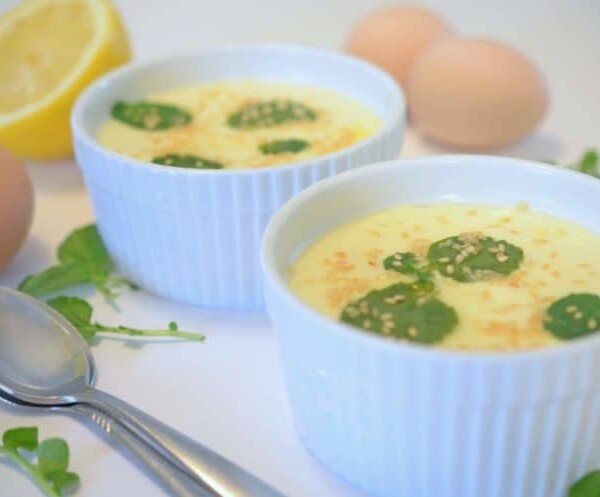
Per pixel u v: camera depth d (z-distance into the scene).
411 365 0.38
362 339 0.38
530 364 0.37
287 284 0.42
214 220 0.47
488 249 0.43
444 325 0.40
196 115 0.53
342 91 0.54
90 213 0.54
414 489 0.40
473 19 0.73
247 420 0.43
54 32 0.59
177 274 0.48
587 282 0.42
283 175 0.46
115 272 0.50
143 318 0.48
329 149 0.50
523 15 0.73
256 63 0.56
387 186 0.45
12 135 0.56
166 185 0.46
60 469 0.41
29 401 0.44
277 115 0.52
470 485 0.39
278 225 0.42
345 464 0.41
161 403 0.44
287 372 0.41
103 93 0.53
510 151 0.58
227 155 0.50
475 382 0.37
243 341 0.47
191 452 0.41
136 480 0.41
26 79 0.58
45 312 0.46
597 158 0.54
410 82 0.59
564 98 0.62
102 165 0.48
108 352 0.46
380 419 0.39
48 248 0.52
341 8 0.74
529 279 0.42
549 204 0.45
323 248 0.44
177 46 0.71
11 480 0.42
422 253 0.43
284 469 0.42
